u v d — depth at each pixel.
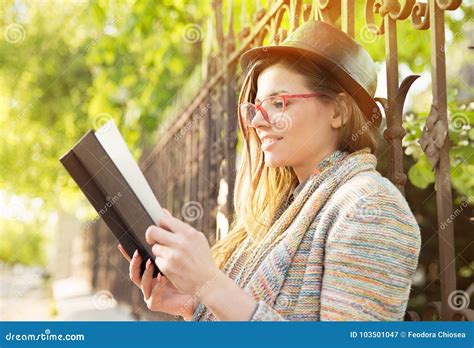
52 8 7.95
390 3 2.37
